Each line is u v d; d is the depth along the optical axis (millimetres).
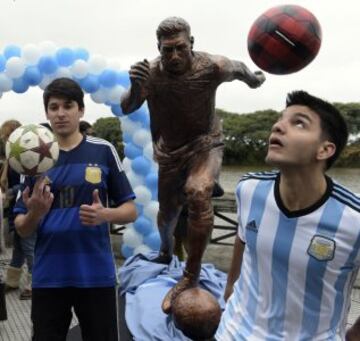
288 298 1725
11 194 5141
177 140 3721
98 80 5863
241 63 3771
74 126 2672
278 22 2646
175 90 3527
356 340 1796
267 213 1751
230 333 1889
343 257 1646
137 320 3586
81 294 2633
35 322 2621
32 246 4973
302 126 1669
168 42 3369
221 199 7078
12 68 5621
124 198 2719
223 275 4227
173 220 4148
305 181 1675
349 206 1645
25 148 2418
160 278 4074
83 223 2496
